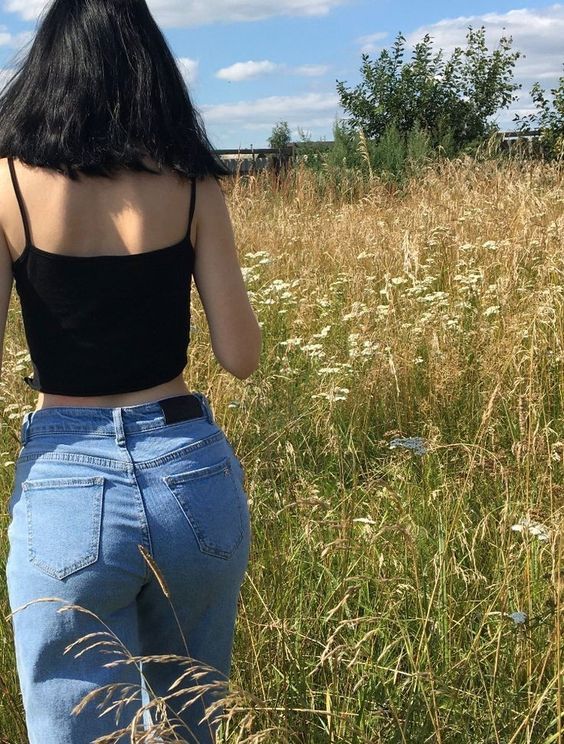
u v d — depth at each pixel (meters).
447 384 4.50
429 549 3.05
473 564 2.89
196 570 1.72
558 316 4.88
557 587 2.25
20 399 3.79
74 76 1.67
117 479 1.66
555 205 7.90
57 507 1.64
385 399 4.55
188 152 1.74
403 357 4.80
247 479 3.41
